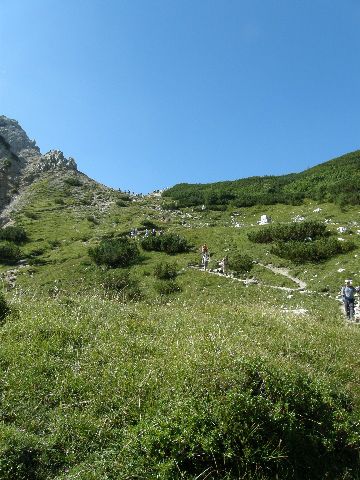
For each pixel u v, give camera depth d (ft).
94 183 318.45
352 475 23.76
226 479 21.91
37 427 24.86
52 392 27.76
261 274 108.78
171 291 100.68
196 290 98.94
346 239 123.85
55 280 116.06
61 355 32.65
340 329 50.01
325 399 27.32
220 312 54.13
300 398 25.82
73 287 108.37
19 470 21.24
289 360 34.24
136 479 21.38
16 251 150.82
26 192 284.41
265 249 129.29
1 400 26.76
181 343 35.32
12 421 25.29
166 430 22.59
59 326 37.70
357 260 106.22
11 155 336.08
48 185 295.48
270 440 23.20
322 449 24.79
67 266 128.67
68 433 24.04
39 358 31.60
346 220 158.30
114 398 26.78
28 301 51.08
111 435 24.18
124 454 22.35
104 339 36.32
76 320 40.60
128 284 107.96
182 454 22.16
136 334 39.14
